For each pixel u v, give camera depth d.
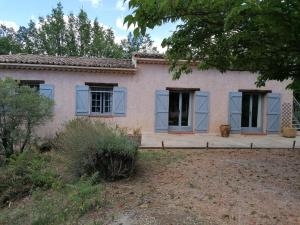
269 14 4.65
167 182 7.14
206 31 7.08
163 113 16.09
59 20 41.31
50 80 14.80
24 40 41.91
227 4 4.57
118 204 5.98
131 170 7.62
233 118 16.80
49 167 8.77
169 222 5.10
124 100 15.63
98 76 15.33
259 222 5.05
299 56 7.22
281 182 7.12
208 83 16.52
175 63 9.12
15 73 14.38
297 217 5.23
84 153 7.59
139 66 15.72
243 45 7.41
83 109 15.16
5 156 10.65
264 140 14.95
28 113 10.95
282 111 17.27
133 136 11.54
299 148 12.21
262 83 10.69
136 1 4.19
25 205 7.04
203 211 5.49
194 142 13.57
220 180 7.20
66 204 6.29
